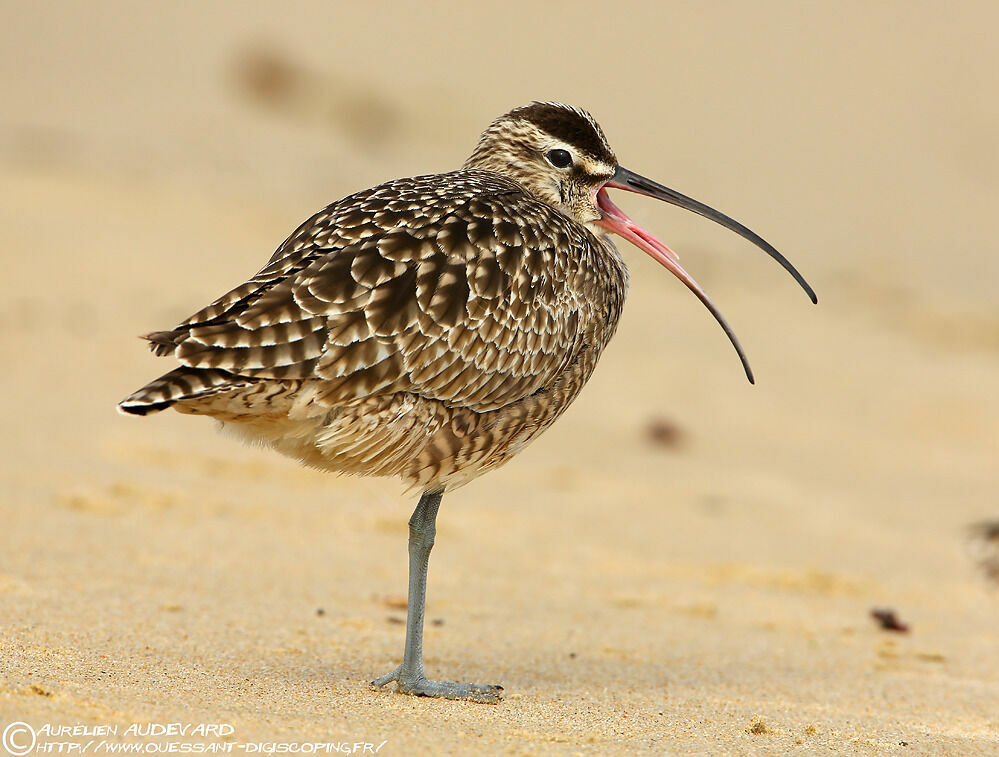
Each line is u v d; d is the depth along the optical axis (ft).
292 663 28.25
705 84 140.97
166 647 28.09
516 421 28.43
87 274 70.38
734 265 94.99
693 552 45.01
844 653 35.19
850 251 101.91
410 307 25.76
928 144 131.95
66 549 36.01
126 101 114.73
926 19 162.61
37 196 84.64
